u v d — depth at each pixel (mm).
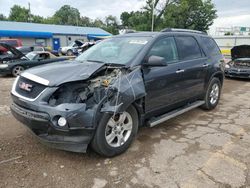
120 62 3750
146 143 3887
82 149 3066
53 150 3576
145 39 4121
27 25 37281
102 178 2945
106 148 3273
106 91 3137
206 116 5309
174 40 4520
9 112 5355
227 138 4117
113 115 3223
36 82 3135
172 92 4320
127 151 3607
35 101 3020
